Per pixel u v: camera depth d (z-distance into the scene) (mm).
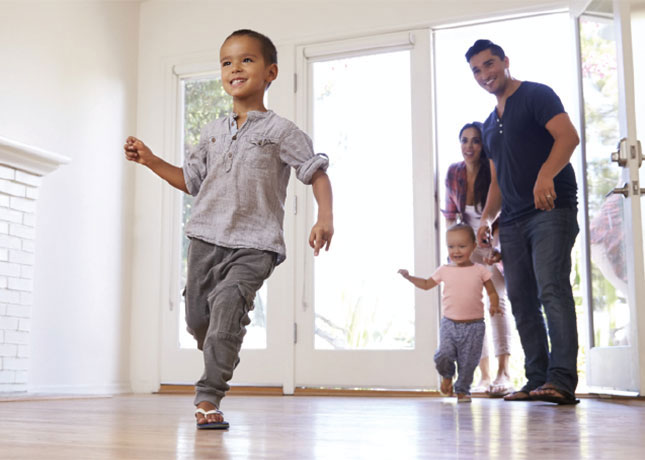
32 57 3895
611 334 3295
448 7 4125
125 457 1066
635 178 3002
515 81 3508
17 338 3590
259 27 4477
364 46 4242
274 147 1799
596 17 3430
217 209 1768
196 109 4641
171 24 4691
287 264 4234
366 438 1427
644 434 1544
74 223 4113
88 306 4191
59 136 4047
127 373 4469
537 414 2264
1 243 3486
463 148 4230
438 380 3902
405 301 4066
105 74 4430
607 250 3340
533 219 3096
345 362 4074
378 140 4227
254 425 1768
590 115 3580
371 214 4188
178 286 4488
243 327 1678
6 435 1459
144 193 4602
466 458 1087
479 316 3299
